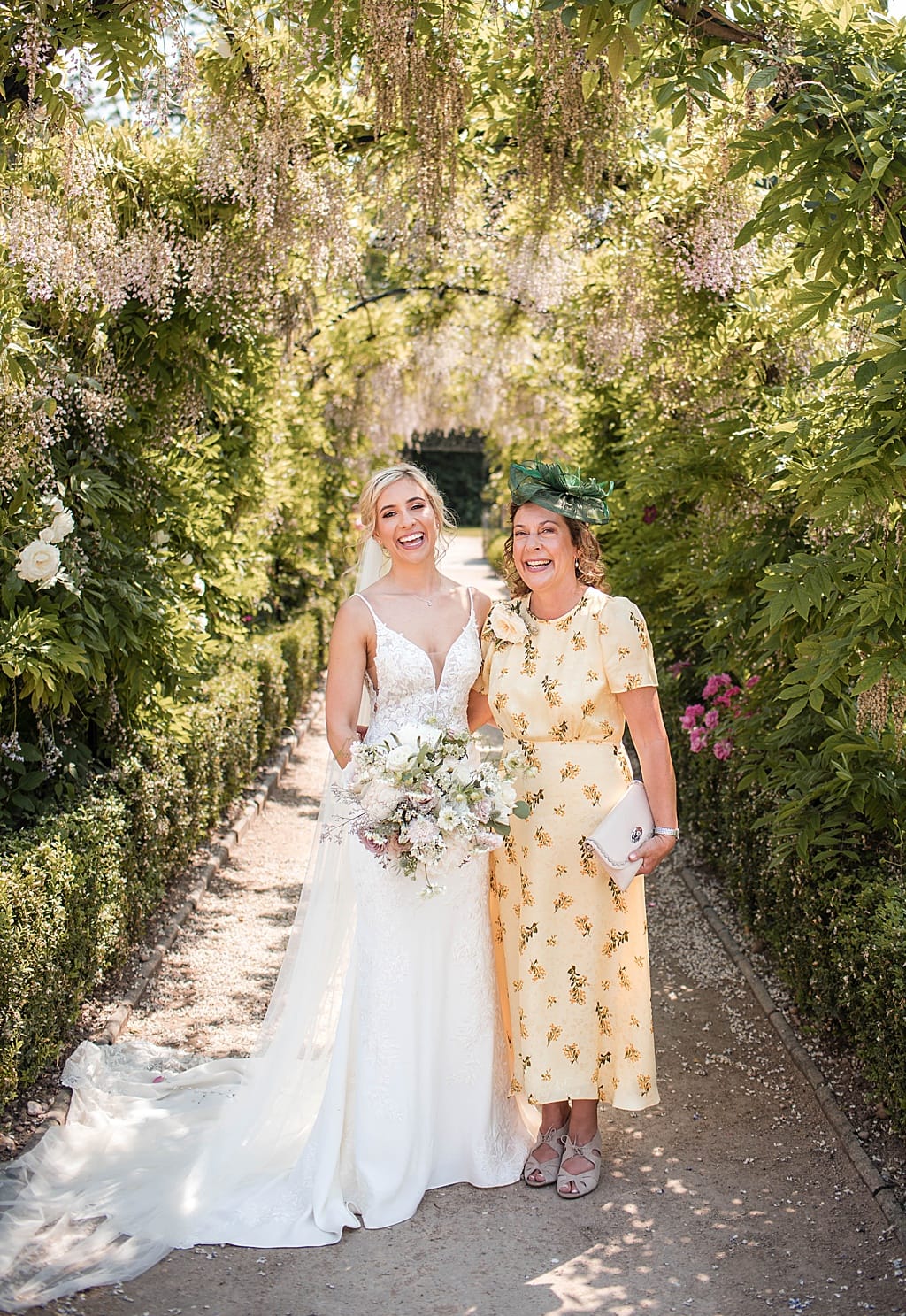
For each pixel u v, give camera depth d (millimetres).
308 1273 2662
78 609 4051
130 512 4645
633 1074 2998
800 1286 2582
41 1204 2867
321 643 11078
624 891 3023
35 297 4117
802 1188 2994
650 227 5480
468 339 10742
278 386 7922
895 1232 2750
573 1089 2975
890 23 3277
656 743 2994
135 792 4406
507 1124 3135
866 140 3094
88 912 3766
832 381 3844
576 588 3051
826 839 3607
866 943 3213
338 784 3021
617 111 4512
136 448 4762
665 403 6121
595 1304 2527
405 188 5309
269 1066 3141
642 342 5906
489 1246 2764
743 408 5090
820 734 4059
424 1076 2957
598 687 2967
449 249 6172
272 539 9578
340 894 3174
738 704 4652
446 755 2889
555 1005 2990
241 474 6750
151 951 4543
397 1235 2824
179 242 4809
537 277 6547
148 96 3732
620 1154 3188
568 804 2982
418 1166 2945
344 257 5441
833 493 2938
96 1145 3162
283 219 4965
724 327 5434
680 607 5938
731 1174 3074
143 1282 2604
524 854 3020
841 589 3145
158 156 4773
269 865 5867
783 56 3248
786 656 4090
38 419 3807
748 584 4586
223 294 4926
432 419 13641
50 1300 2500
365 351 11461
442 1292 2582
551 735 3000
